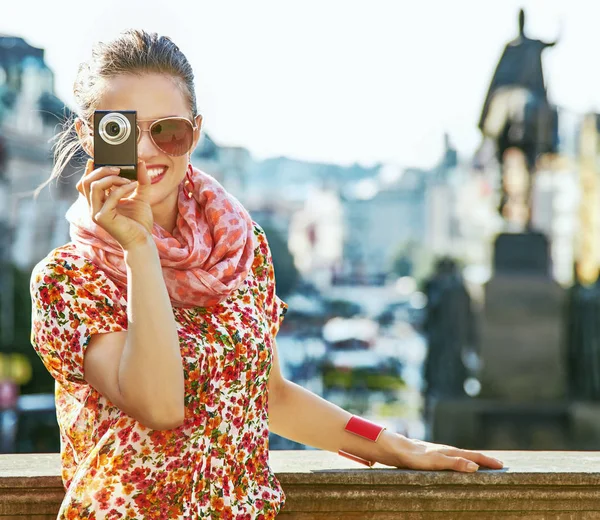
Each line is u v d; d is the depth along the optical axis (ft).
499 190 50.34
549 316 47.96
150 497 7.26
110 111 7.02
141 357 6.79
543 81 50.90
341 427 8.87
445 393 51.98
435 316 53.16
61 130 8.09
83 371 7.13
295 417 8.84
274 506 7.89
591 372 47.24
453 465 8.75
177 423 6.93
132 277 6.89
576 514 8.84
